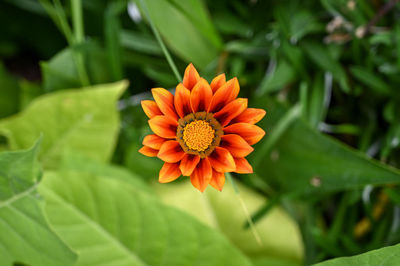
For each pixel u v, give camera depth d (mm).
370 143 766
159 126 471
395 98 712
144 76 971
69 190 648
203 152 478
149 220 658
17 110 916
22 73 1134
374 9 726
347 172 670
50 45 1090
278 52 744
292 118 705
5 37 1093
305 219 774
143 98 878
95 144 770
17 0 979
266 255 750
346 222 763
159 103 474
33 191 572
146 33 827
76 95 720
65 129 750
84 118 739
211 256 658
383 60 712
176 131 477
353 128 771
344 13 707
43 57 1147
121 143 881
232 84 476
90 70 864
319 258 720
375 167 653
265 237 758
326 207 785
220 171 467
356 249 707
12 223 586
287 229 760
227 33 831
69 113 738
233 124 475
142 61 862
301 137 702
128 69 954
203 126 475
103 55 857
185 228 661
